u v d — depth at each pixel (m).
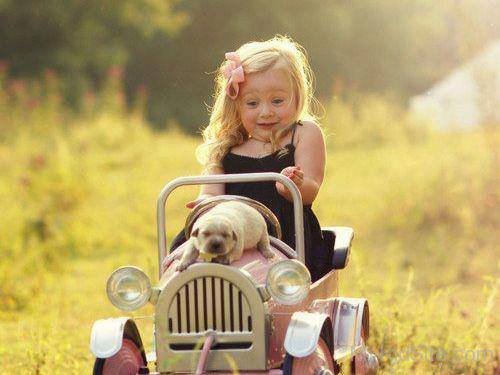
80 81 58.09
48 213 23.48
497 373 11.36
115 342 7.78
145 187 30.77
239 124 9.56
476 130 36.41
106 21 64.00
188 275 7.62
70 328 14.32
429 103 49.94
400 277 18.42
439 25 78.06
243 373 7.57
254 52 9.38
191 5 68.62
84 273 19.98
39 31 61.97
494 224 23.06
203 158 9.90
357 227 24.55
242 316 7.56
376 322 12.02
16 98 43.94
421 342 12.02
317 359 7.77
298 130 9.38
